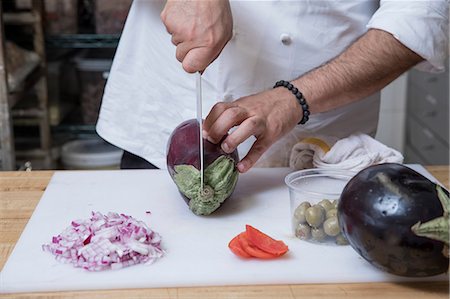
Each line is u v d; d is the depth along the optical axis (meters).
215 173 0.90
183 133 0.93
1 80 1.50
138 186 1.02
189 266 0.78
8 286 0.74
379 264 0.74
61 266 0.77
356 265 0.79
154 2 1.15
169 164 0.94
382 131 2.22
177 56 0.90
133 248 0.78
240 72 1.11
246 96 1.04
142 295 0.74
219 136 0.91
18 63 1.64
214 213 0.93
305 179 0.93
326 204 0.84
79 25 1.84
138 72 1.19
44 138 1.83
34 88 1.78
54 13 1.78
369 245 0.73
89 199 0.97
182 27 0.88
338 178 0.94
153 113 1.19
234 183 0.93
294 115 0.97
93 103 1.88
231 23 0.90
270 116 0.95
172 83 1.15
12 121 1.65
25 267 0.77
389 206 0.71
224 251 0.82
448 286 0.75
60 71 1.94
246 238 0.81
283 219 0.91
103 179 1.04
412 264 0.72
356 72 1.00
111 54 1.94
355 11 1.10
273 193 1.00
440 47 1.01
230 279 0.76
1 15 1.49
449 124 1.82
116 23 1.79
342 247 0.83
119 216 0.85
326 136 1.12
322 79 1.00
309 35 1.10
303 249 0.82
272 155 1.14
